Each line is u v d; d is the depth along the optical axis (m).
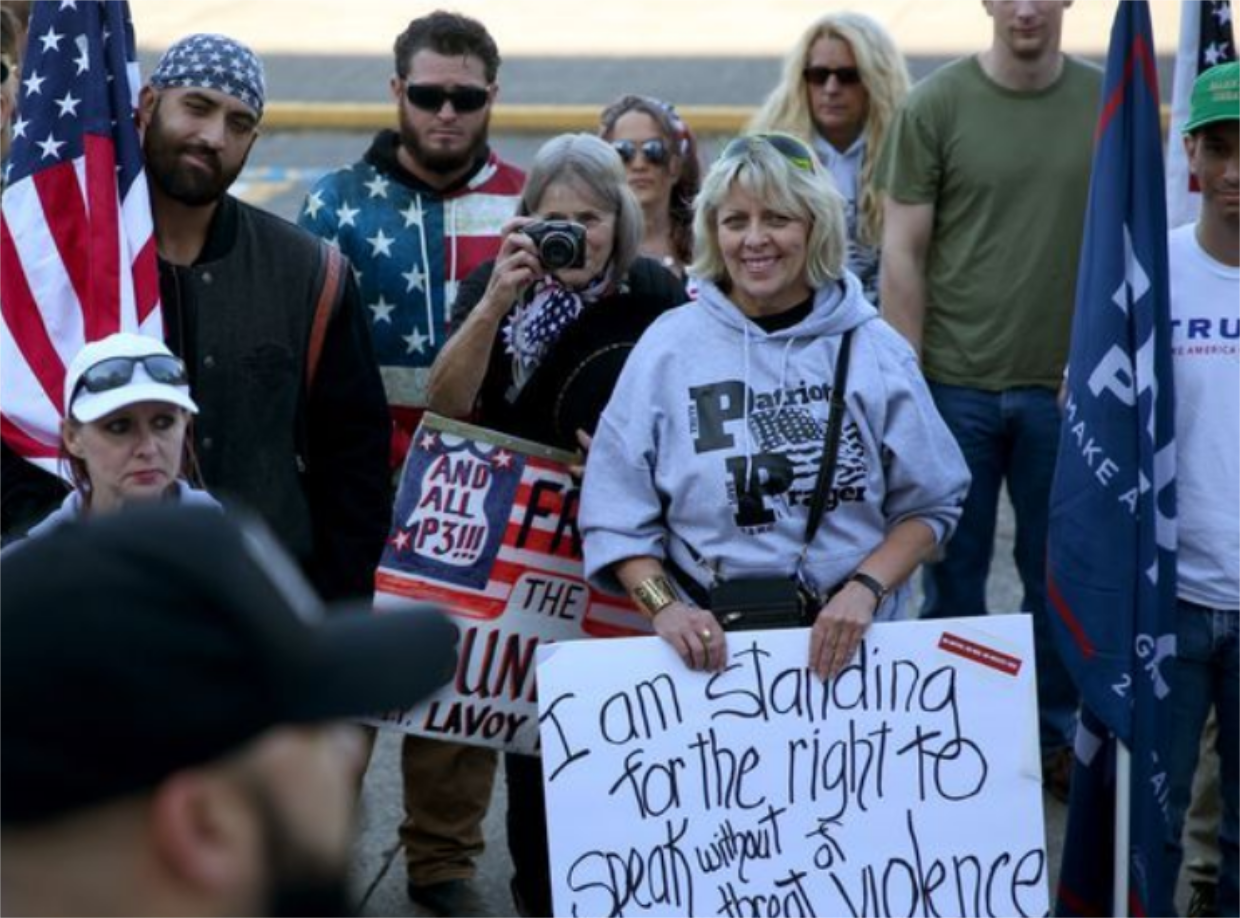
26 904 0.96
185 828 0.97
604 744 3.66
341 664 1.05
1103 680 3.99
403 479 4.02
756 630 3.67
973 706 3.70
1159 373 3.96
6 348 3.93
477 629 4.04
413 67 4.72
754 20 16.16
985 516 5.32
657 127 5.00
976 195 5.20
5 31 4.65
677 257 5.12
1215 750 4.34
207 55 3.93
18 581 0.98
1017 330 5.20
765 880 3.68
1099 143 3.95
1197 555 4.07
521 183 4.89
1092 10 14.74
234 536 1.05
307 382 4.07
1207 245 4.02
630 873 3.66
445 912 4.65
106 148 3.96
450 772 4.63
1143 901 4.03
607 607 4.08
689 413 3.72
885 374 3.75
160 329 3.90
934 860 3.70
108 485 3.40
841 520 3.74
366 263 4.79
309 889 1.01
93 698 0.96
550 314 4.05
